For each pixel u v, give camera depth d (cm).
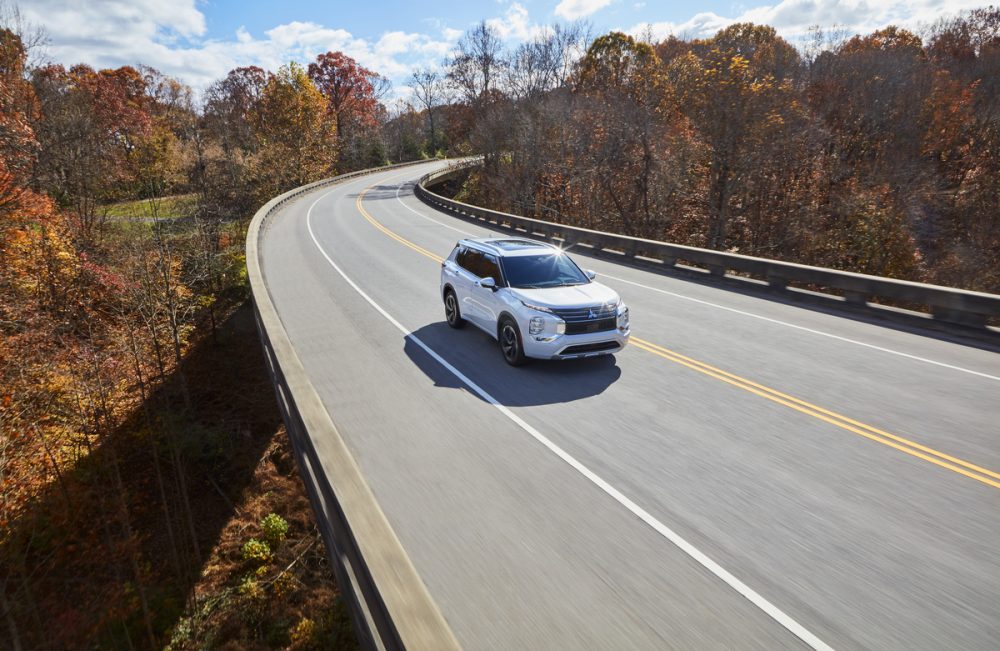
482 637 368
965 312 998
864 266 3108
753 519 479
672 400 725
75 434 1546
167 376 1911
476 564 434
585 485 536
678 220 3819
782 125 3091
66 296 2158
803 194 3581
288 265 1783
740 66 3044
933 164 3988
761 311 1191
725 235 3478
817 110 4184
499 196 5062
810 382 783
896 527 465
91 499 1334
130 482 1398
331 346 995
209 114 6219
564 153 4275
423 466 578
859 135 4116
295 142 5819
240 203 4066
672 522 478
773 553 438
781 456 581
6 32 2381
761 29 6725
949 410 684
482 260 968
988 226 3403
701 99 3212
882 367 841
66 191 2922
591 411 697
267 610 980
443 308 1224
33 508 1299
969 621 368
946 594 392
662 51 6819
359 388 796
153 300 2103
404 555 354
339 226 2677
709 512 490
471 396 754
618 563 431
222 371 1944
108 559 1169
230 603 1001
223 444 1513
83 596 1092
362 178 5978
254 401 1741
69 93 3272
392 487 542
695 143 3497
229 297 2573
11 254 2083
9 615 1017
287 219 2997
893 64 4494
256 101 7519
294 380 641
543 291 848
